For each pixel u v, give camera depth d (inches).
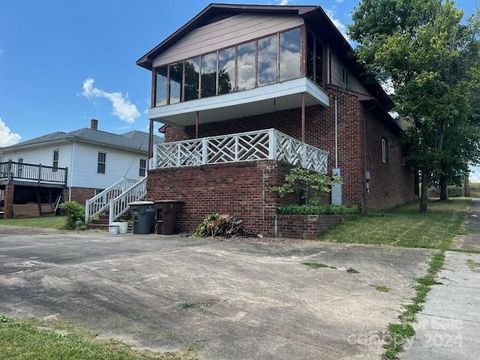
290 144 447.5
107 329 142.3
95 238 411.8
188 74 581.6
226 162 442.6
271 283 211.6
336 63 588.4
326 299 184.4
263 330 144.2
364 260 273.3
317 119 544.4
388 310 168.4
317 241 362.6
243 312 163.9
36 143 982.4
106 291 189.2
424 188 573.0
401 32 567.5
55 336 131.0
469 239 352.5
